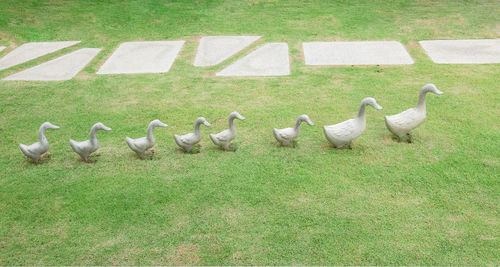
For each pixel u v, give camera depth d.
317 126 6.43
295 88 7.78
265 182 5.11
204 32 11.09
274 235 4.28
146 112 7.02
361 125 5.65
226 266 3.93
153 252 4.11
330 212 4.57
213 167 5.46
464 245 4.09
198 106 7.19
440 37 10.12
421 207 4.61
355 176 5.18
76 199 4.91
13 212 4.72
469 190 4.86
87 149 5.54
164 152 5.86
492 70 8.17
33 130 6.51
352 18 11.64
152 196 4.93
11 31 11.20
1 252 4.16
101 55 9.73
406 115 5.74
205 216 4.57
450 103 6.95
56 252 4.15
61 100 7.53
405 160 5.47
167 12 12.46
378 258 3.97
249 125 6.50
